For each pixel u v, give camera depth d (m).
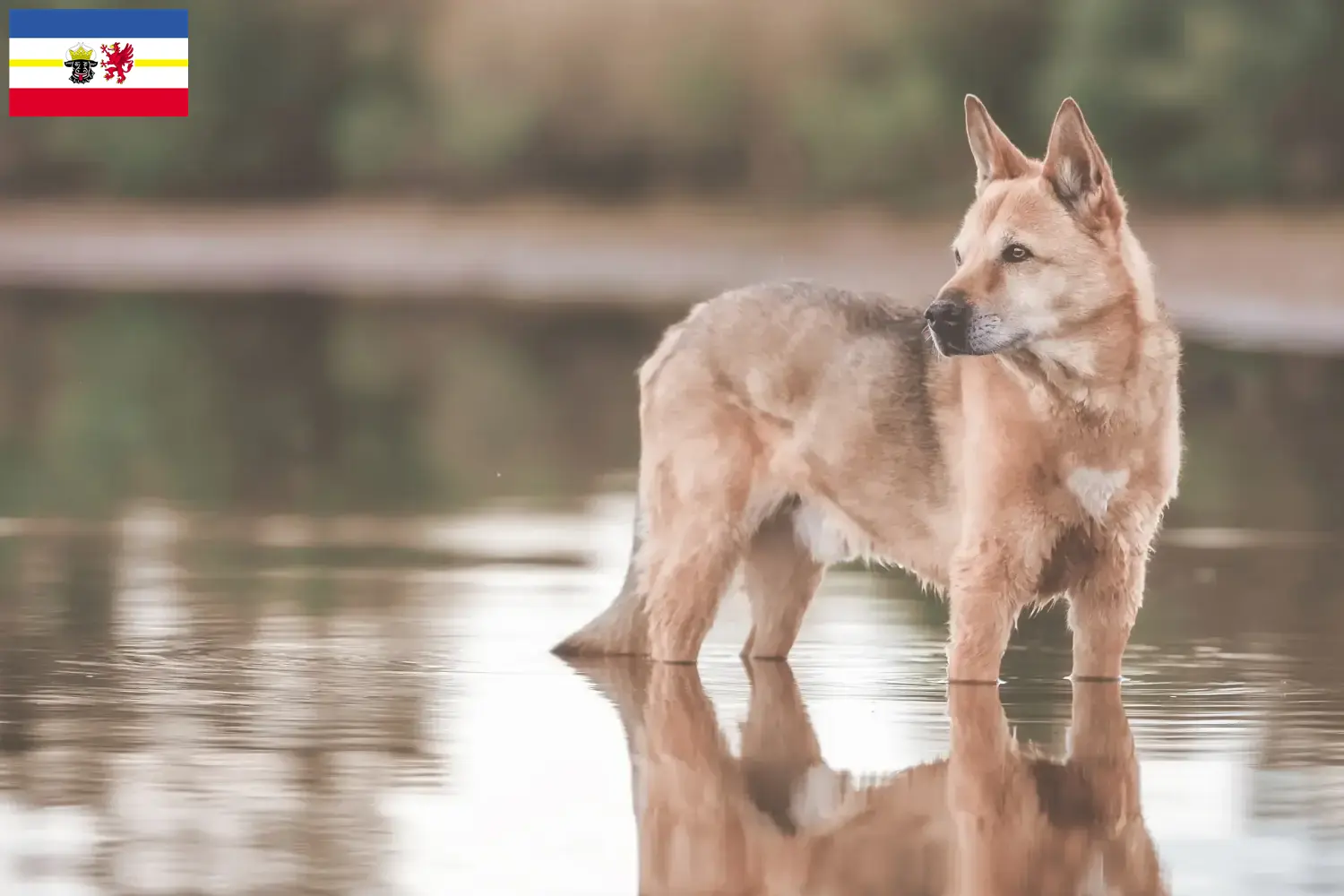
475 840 11.49
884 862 11.12
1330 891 10.40
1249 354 45.94
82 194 116.25
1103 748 13.64
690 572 16.75
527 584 20.97
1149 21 86.56
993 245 15.09
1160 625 18.30
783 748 13.78
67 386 43.69
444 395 42.38
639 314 62.84
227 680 16.00
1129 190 84.38
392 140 111.06
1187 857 11.05
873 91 97.25
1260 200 82.62
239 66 114.56
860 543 16.44
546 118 106.50
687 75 102.94
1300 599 19.59
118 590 20.45
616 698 15.50
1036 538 15.41
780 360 16.52
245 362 49.59
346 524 25.34
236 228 104.19
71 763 13.17
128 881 10.67
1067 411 15.12
